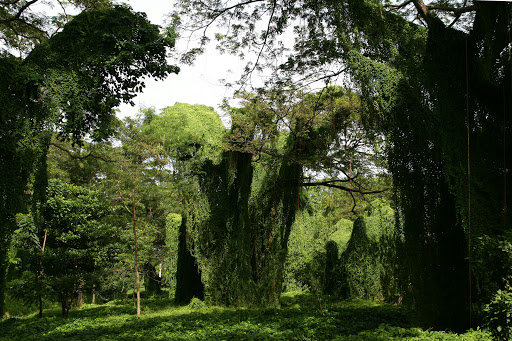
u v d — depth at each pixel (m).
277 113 18.94
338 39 14.27
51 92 11.96
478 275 10.14
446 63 11.73
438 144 11.80
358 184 21.02
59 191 21.94
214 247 22.08
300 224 24.41
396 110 12.27
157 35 12.66
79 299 26.92
